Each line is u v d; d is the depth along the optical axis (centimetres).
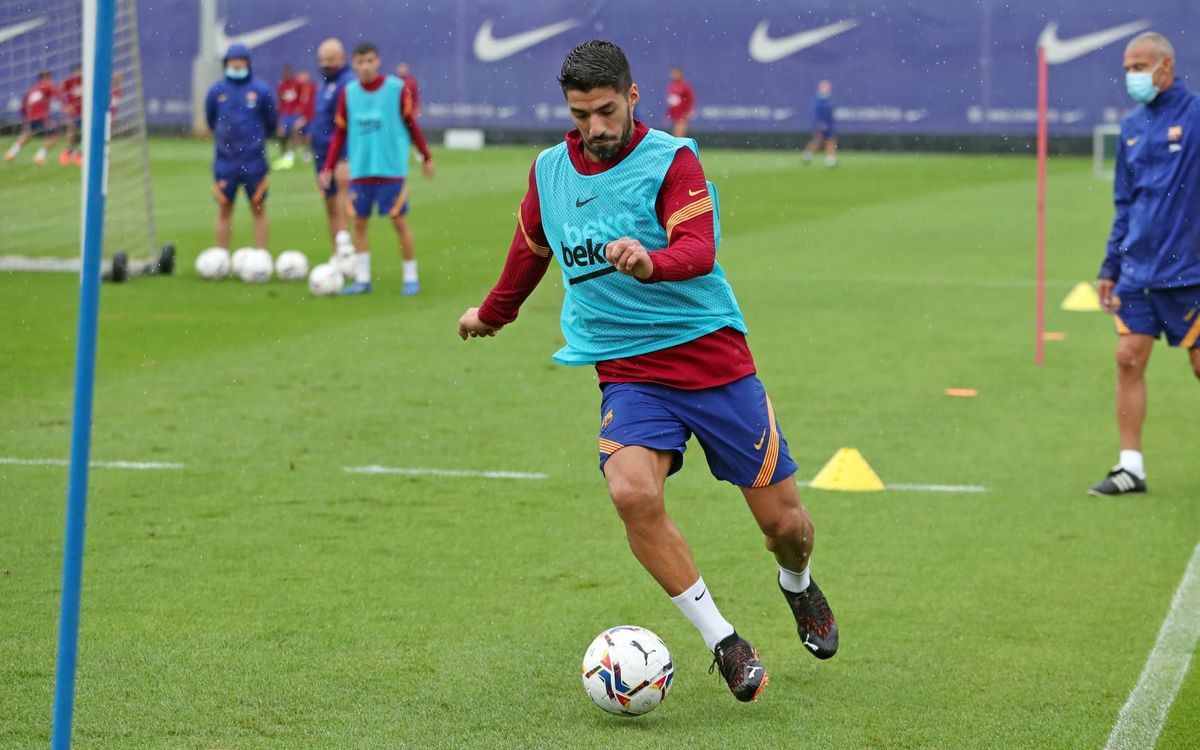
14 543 1711
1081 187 7906
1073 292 3997
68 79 5094
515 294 1300
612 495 1178
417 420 2472
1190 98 1966
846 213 6600
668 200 1170
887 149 10462
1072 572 1633
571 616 1466
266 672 1288
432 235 5572
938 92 10331
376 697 1228
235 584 1562
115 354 3059
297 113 9181
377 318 3594
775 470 1230
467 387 2773
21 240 5022
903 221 6316
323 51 4166
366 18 10750
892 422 2502
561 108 10706
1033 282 4488
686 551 1185
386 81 3875
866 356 3172
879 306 3953
